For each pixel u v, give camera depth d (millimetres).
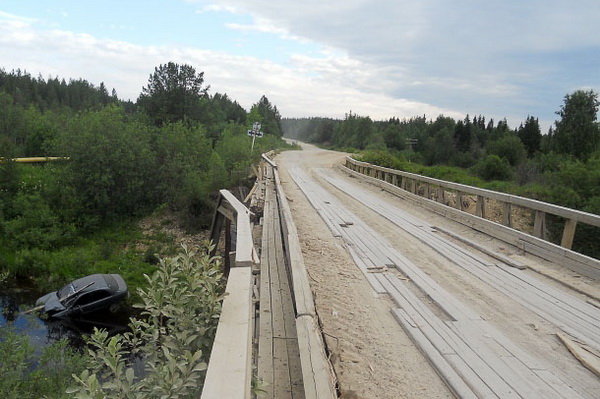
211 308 3225
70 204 21094
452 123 80562
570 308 5137
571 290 5754
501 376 3621
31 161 30469
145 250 19078
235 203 8148
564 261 6582
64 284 15805
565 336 4402
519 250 7594
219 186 23344
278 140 71312
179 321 3334
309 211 11516
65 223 20281
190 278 3441
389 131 76875
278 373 3576
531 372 3709
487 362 3844
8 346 8656
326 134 112688
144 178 23250
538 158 42000
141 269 17109
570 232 6738
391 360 3926
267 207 11352
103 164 21797
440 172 24250
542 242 7062
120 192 22188
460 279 6145
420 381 3605
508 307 5156
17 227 19234
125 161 22172
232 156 28734
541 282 6023
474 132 79875
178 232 20750
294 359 3807
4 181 22062
